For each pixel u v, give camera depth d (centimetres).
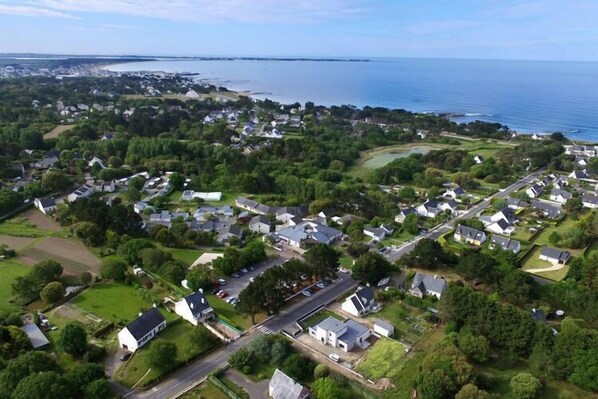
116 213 14300
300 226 15275
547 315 10119
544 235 15162
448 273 12194
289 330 9688
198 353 8669
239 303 9712
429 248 12294
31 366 7394
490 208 17662
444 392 7281
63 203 17300
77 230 13638
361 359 8744
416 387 7675
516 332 8525
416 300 10594
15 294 10588
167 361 8112
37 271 10825
